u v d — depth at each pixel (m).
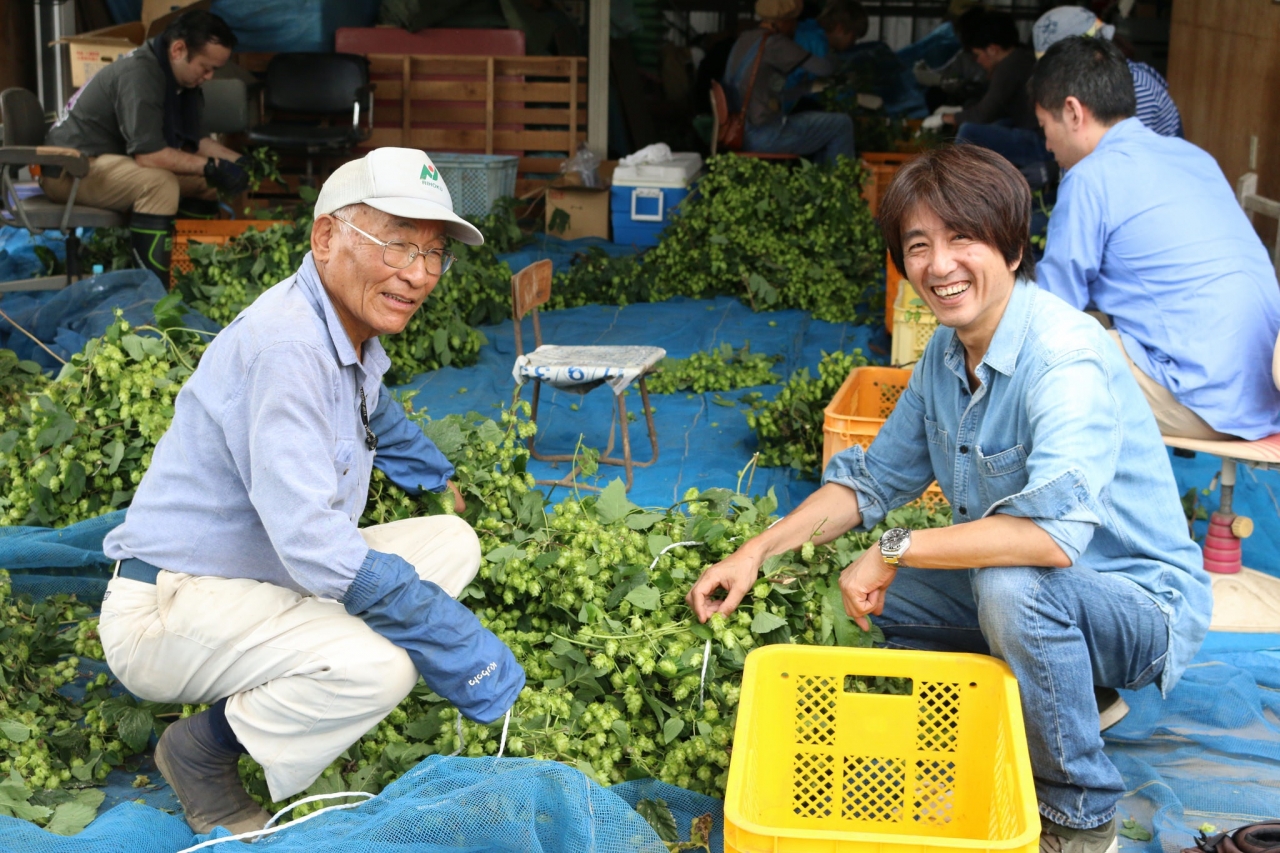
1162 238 3.74
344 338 2.35
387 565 2.27
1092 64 3.86
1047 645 2.37
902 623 2.88
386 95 10.26
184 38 6.77
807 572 2.93
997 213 2.32
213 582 2.40
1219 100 7.26
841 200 7.87
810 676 2.49
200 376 2.34
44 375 4.68
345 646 2.33
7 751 2.66
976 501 2.64
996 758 2.38
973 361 2.57
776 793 2.54
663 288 8.03
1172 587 2.55
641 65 12.53
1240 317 3.68
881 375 4.86
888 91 13.90
